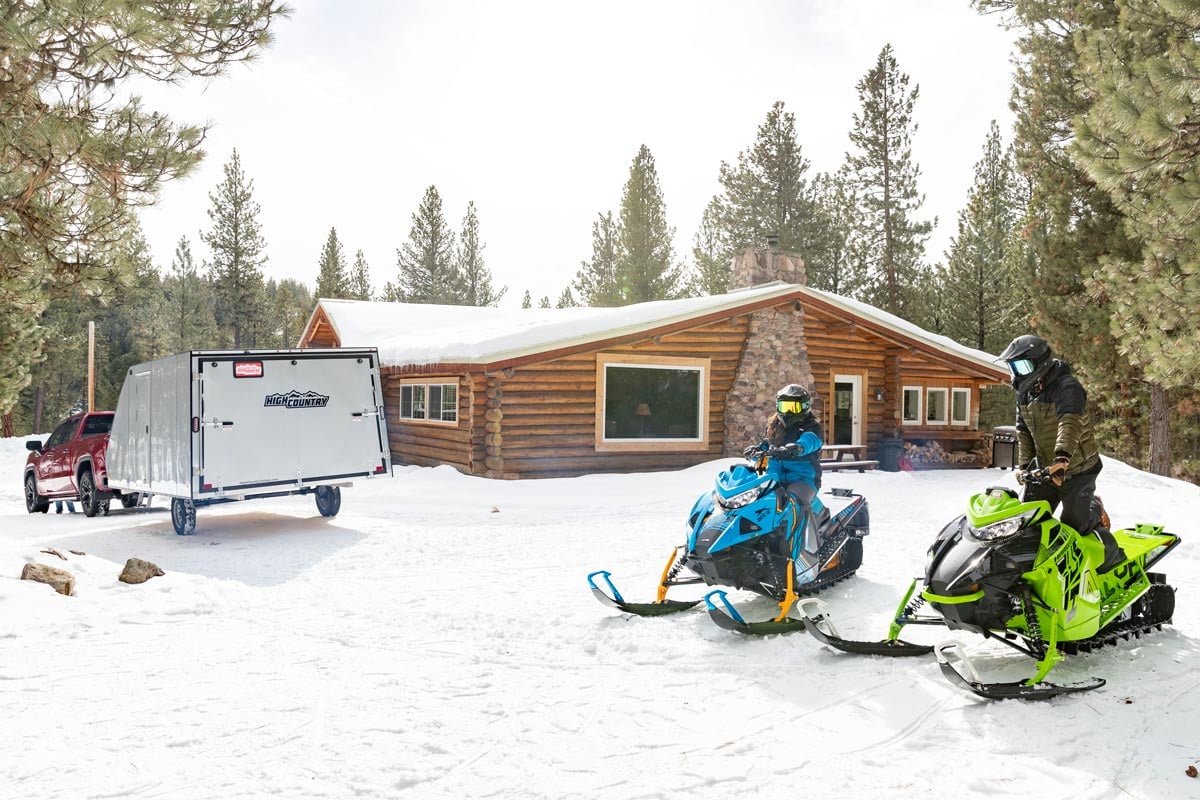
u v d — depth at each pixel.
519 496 12.96
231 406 10.07
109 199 9.90
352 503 12.84
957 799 3.25
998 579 4.43
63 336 39.88
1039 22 21.33
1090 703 4.15
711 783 3.42
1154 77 9.84
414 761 3.63
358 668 4.90
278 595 6.76
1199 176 10.00
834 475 15.66
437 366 15.73
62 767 3.59
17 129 8.72
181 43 8.94
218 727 4.02
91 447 12.64
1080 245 21.31
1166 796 3.23
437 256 50.69
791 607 5.68
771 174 37.31
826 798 3.27
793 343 17.17
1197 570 7.17
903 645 4.91
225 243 46.97
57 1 7.97
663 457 16.19
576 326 15.50
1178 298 12.01
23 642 5.43
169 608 6.23
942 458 19.59
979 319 29.97
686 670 4.82
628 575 7.30
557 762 3.62
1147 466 24.23
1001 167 35.88
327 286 51.84
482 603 6.36
